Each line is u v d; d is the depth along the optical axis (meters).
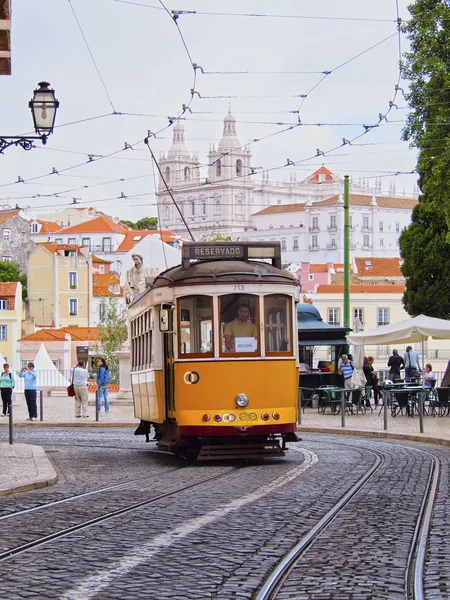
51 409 44.62
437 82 33.66
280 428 18.75
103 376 41.03
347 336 38.50
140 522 11.95
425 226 63.97
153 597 7.98
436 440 24.95
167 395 19.95
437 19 33.75
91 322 124.19
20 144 19.55
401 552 9.82
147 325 21.17
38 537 10.99
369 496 14.17
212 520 11.99
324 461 19.89
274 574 8.88
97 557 9.73
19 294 101.44
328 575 8.80
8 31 20.81
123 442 26.91
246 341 18.69
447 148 33.59
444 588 8.20
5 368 39.28
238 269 18.88
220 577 8.73
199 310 18.72
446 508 12.88
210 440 19.23
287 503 13.49
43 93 19.22
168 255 96.62
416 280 64.12
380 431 27.73
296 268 141.25
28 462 19.81
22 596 8.02
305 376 39.84
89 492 15.34
